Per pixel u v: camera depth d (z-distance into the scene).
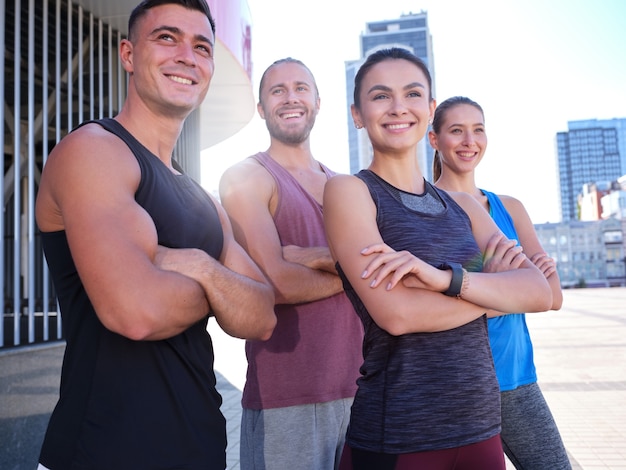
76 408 1.48
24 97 5.68
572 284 74.06
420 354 1.64
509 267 1.91
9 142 5.64
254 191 2.38
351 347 2.38
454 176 2.92
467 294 1.68
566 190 160.88
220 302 1.61
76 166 1.49
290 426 2.24
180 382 1.56
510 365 2.35
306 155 2.77
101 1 4.89
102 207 1.46
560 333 13.19
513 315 2.39
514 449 2.40
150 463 1.46
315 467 2.25
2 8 3.89
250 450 2.29
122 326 1.40
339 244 1.82
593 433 5.10
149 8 1.75
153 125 1.78
